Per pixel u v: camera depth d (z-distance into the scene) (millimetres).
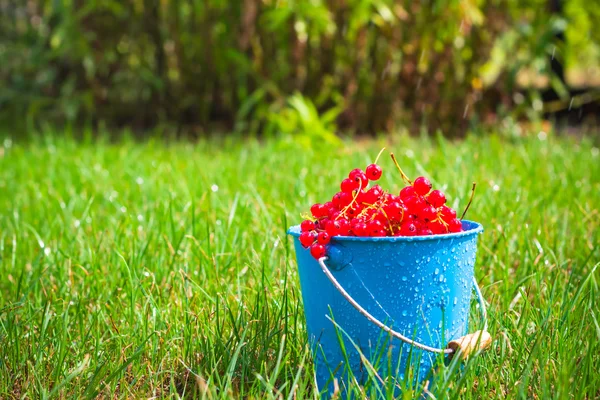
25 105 2543
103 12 2361
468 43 2295
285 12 2139
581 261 1144
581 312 994
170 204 1215
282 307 998
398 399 903
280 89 2350
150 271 1133
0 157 1991
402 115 2381
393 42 2299
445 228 929
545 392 886
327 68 2342
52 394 919
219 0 2252
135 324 1038
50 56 2416
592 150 1830
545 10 2309
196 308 1054
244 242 1206
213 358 960
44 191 1507
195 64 2395
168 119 2479
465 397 912
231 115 2459
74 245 1235
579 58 2598
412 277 907
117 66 2434
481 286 1089
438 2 2178
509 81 2320
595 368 931
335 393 891
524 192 1365
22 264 1188
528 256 1129
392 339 916
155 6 2352
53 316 1057
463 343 919
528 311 998
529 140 1947
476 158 1625
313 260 922
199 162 1766
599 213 1286
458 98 2355
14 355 992
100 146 1982
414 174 1515
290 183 1477
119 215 1350
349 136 2236
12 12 2549
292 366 968
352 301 896
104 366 968
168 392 965
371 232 904
